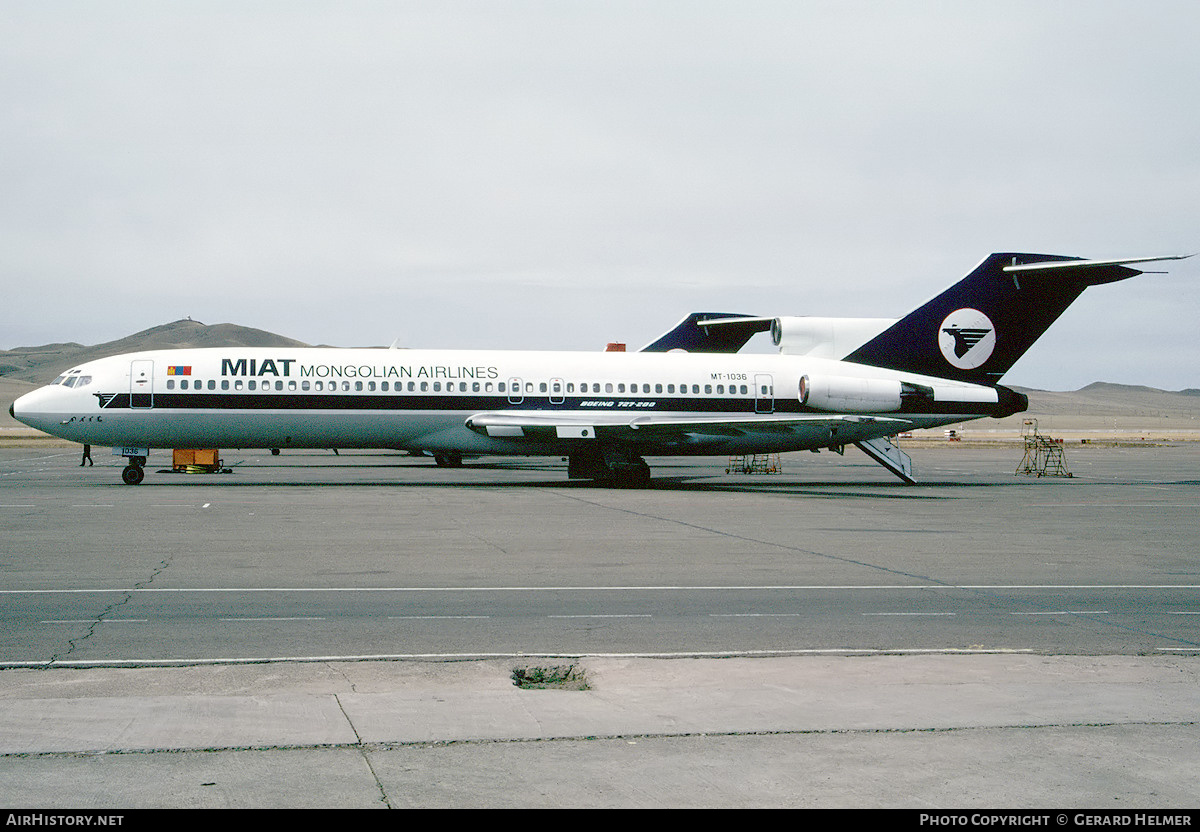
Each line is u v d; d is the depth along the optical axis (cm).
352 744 776
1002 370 3891
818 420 3497
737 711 873
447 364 3603
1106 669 1037
